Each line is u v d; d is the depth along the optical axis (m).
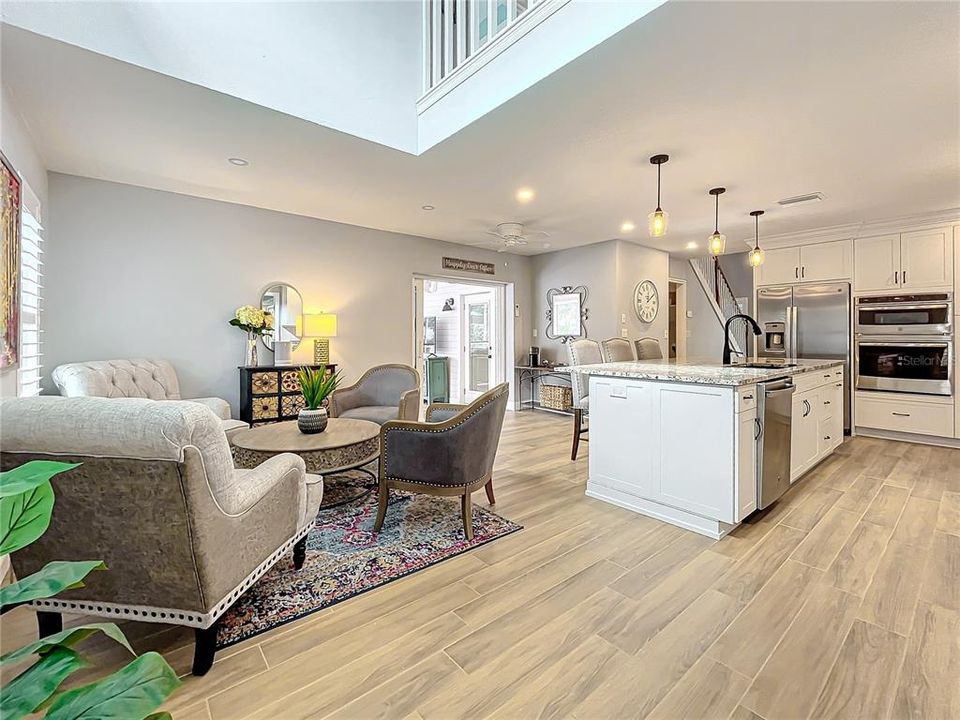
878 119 2.67
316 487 2.20
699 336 7.64
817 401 3.64
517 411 6.95
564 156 3.18
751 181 3.67
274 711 1.38
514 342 6.95
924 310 4.64
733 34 1.93
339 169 3.43
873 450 4.45
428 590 2.02
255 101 2.48
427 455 2.50
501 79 2.50
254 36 2.49
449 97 2.88
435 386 7.97
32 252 2.92
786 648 1.64
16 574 1.53
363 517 2.82
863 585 2.05
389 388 4.48
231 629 1.75
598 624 1.78
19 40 1.94
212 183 3.75
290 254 4.68
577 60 2.11
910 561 2.26
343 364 5.09
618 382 3.06
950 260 4.52
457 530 2.63
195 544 1.41
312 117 2.69
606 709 1.38
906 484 3.43
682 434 2.72
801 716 1.35
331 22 2.78
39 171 3.12
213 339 4.22
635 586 2.05
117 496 1.39
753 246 6.07
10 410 1.33
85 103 2.47
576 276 6.48
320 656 1.61
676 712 1.37
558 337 6.74
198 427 1.37
